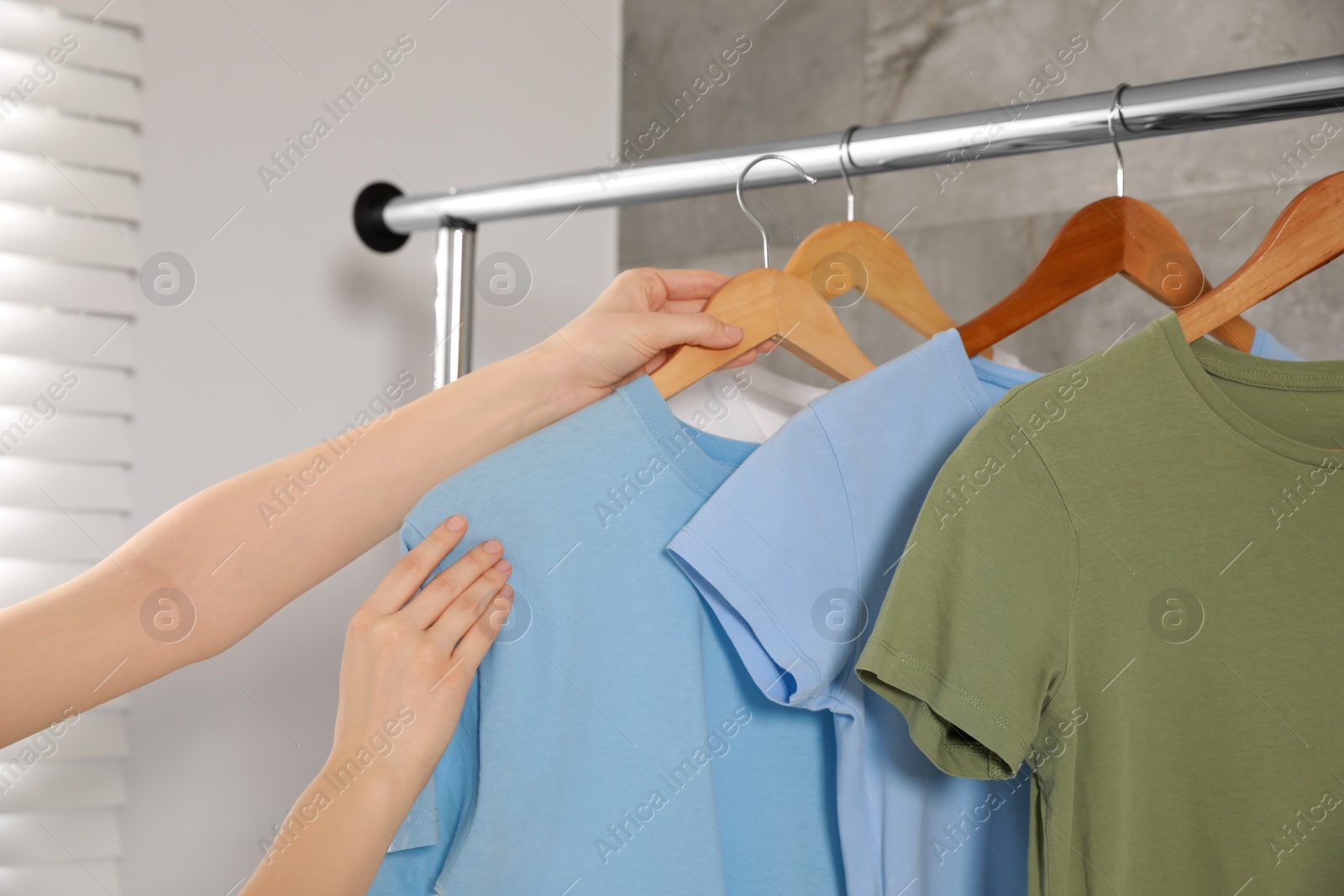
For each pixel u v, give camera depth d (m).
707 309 0.77
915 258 1.39
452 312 1.06
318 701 1.39
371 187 1.12
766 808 0.76
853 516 0.71
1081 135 0.74
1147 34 1.19
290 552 0.70
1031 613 0.62
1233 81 0.68
